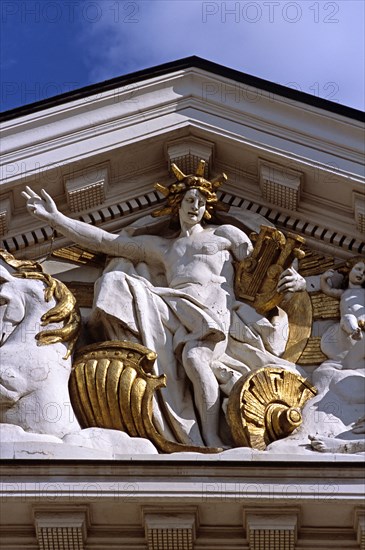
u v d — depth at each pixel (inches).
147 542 994.1
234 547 997.2
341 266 1123.9
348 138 1138.0
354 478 987.9
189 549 994.1
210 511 991.0
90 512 990.4
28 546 995.3
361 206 1127.6
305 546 997.8
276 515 988.6
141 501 982.4
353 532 997.8
